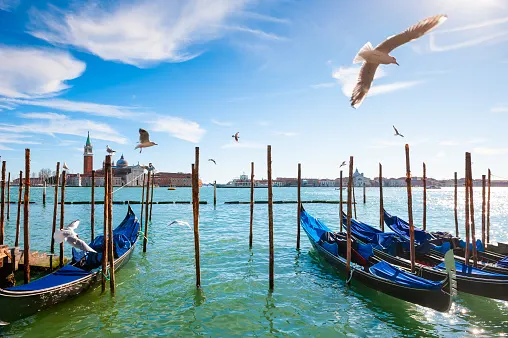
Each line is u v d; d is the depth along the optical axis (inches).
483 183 639.1
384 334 367.2
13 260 484.4
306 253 714.2
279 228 1099.3
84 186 5000.0
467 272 468.4
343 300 455.8
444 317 408.5
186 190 5157.5
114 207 1920.5
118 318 395.9
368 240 653.9
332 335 364.5
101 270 475.8
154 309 421.4
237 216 1502.2
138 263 620.1
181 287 495.5
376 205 2353.6
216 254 694.5
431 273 492.7
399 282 437.7
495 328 381.7
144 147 330.6
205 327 378.3
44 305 396.5
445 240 629.0
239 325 383.6
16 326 371.6
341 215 776.3
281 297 463.8
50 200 2471.7
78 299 439.5
